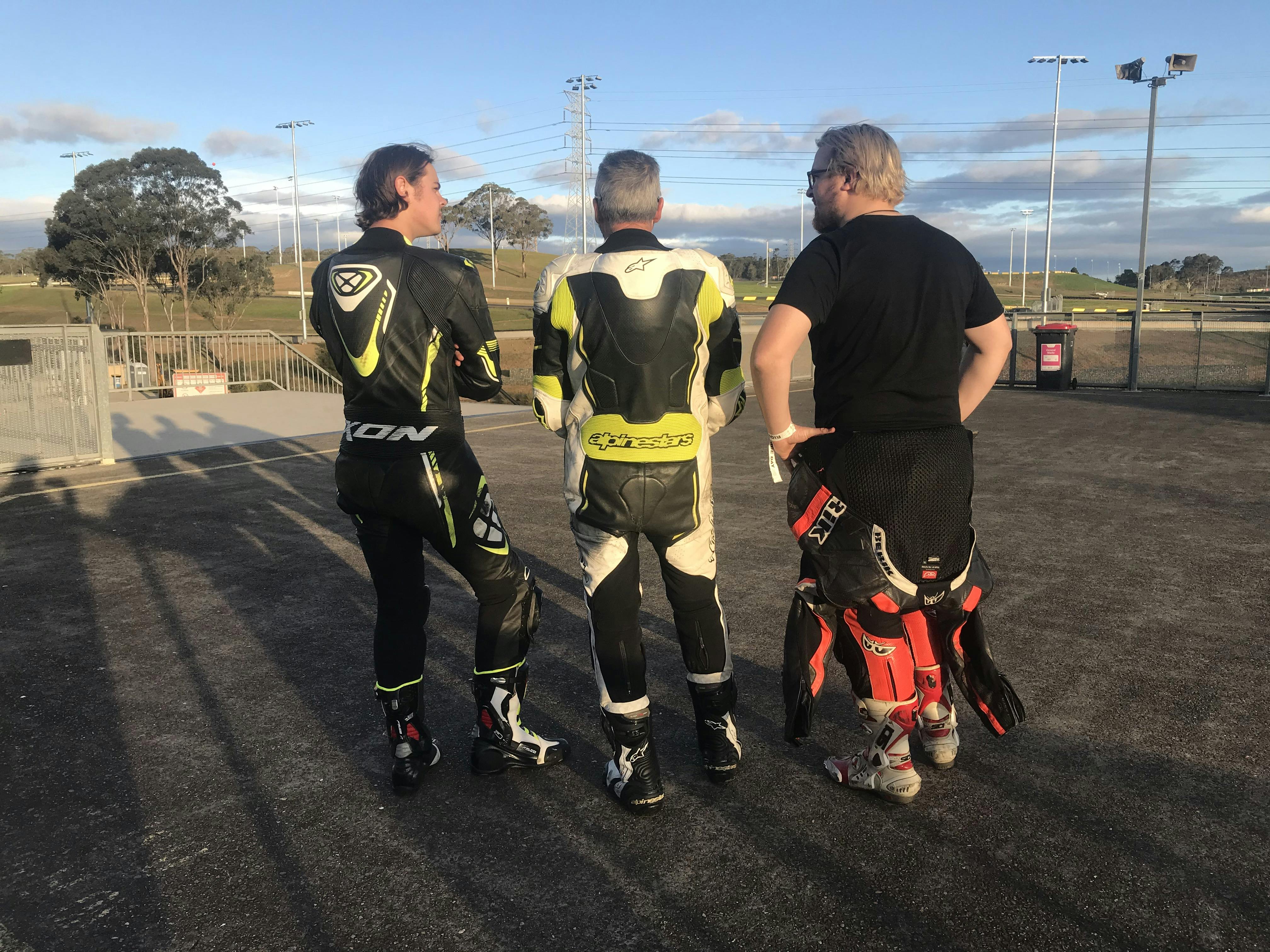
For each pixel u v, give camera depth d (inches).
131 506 254.1
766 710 121.4
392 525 98.8
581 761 108.1
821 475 87.7
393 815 95.7
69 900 81.0
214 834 92.0
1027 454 333.1
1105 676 130.2
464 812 96.3
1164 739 110.6
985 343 90.4
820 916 77.9
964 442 86.7
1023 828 91.5
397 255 94.2
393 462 95.2
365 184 97.3
